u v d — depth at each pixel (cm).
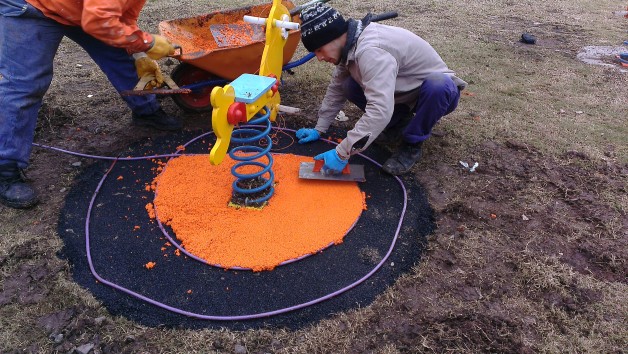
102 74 488
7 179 299
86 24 256
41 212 300
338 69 341
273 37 294
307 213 302
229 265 262
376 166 355
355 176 332
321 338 225
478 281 257
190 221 292
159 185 323
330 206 309
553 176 344
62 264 262
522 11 764
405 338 225
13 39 275
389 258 273
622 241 285
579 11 774
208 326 231
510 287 254
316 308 242
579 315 238
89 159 353
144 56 306
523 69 533
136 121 390
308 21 283
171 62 510
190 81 396
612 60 567
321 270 264
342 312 239
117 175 338
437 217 305
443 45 598
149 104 374
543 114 432
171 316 235
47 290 245
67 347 217
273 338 225
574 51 595
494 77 509
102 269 261
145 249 275
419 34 637
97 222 294
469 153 371
